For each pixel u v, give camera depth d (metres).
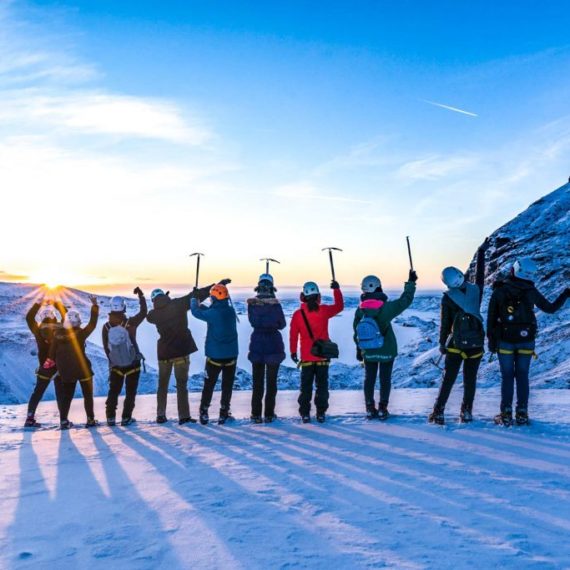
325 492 4.33
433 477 4.66
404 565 3.00
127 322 8.44
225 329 7.87
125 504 4.15
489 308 6.91
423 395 11.05
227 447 6.11
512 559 3.06
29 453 6.17
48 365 8.37
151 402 11.80
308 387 7.59
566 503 3.97
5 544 3.42
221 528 3.59
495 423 6.90
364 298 7.61
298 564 3.04
